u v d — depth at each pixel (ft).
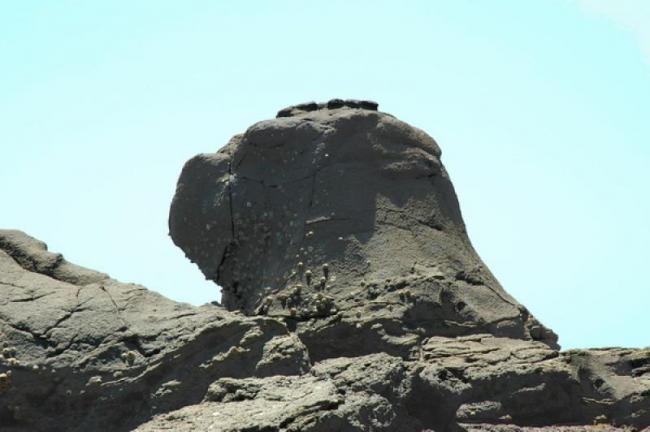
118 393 183.73
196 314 190.90
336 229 219.41
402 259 216.74
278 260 222.07
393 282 211.61
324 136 225.76
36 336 188.14
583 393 202.80
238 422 163.22
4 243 207.51
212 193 232.32
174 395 182.39
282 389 173.88
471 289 220.23
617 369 207.51
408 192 226.38
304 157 226.17
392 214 222.69
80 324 189.78
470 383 197.47
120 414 183.93
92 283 201.67
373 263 215.51
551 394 200.13
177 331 187.42
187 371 184.14
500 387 198.18
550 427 198.39
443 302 212.64
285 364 182.50
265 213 226.38
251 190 228.22
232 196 229.25
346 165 224.94
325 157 224.74
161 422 168.86
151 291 198.39
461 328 212.02
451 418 187.42
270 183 227.20
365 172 225.35
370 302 209.15
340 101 236.63
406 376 183.73
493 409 196.54
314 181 223.71
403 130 231.30
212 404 173.37
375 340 203.92
